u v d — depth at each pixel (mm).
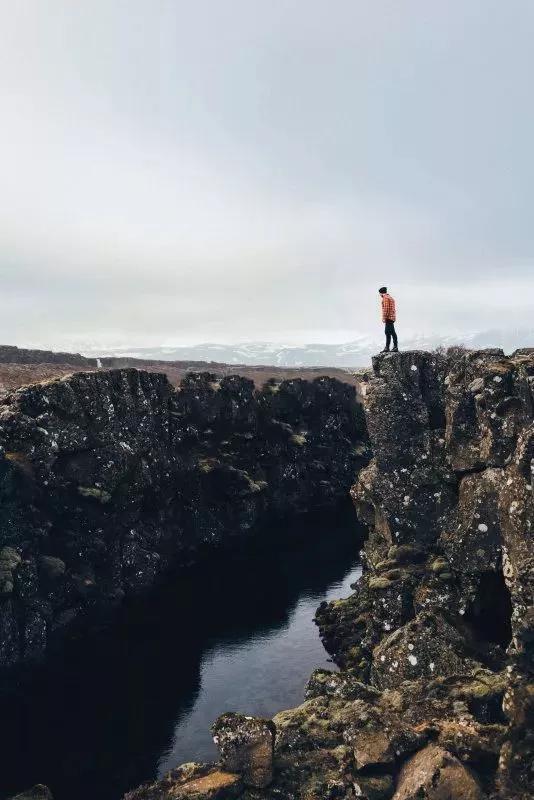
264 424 82812
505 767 19672
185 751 28750
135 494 53125
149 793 21547
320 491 86688
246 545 64750
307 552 61844
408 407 36031
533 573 21938
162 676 36219
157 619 44906
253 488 70812
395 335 38438
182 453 65500
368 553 40844
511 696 20656
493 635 29422
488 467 30016
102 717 31891
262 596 49281
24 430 44312
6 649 37406
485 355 32344
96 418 50156
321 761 22109
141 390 58062
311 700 26391
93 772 27266
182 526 62750
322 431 94812
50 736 30172
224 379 75750
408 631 27984
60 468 46562
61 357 95125
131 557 51219
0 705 33312
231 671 36562
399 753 21141
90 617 45031
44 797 24000
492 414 28906
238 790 21250
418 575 32812
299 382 93188
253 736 22109
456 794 18969
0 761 28141
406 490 34969
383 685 27609
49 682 35812
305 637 40969
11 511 41000
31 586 40125
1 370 64250
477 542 29500
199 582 53094
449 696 24141
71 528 46531
